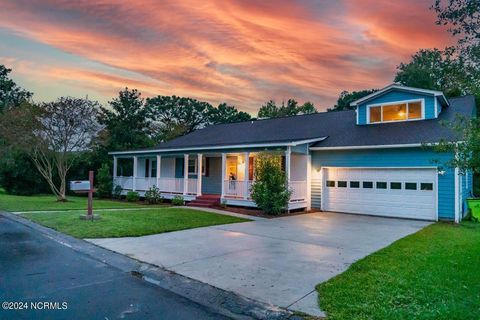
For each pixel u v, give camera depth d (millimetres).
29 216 11398
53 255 6555
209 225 10414
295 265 5914
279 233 9273
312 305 4102
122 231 8844
